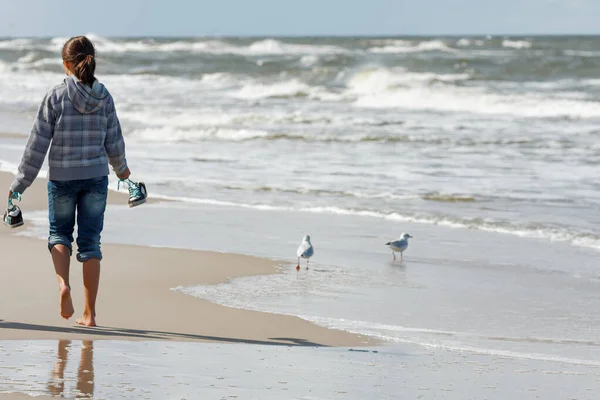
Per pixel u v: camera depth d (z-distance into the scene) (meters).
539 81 101.19
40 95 83.94
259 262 21.22
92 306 13.49
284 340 13.77
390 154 44.72
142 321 14.30
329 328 15.03
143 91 90.12
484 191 33.97
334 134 52.91
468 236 26.45
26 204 28.92
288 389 10.15
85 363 10.63
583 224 28.05
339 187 35.03
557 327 16.42
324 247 24.14
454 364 12.91
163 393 9.38
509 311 17.62
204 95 85.12
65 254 12.92
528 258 23.48
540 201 31.97
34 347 11.55
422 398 10.41
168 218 27.95
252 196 33.06
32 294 15.66
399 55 154.12
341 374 11.43
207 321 14.73
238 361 11.70
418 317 16.64
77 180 12.69
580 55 141.12
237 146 48.75
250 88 86.06
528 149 45.97
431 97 75.25
